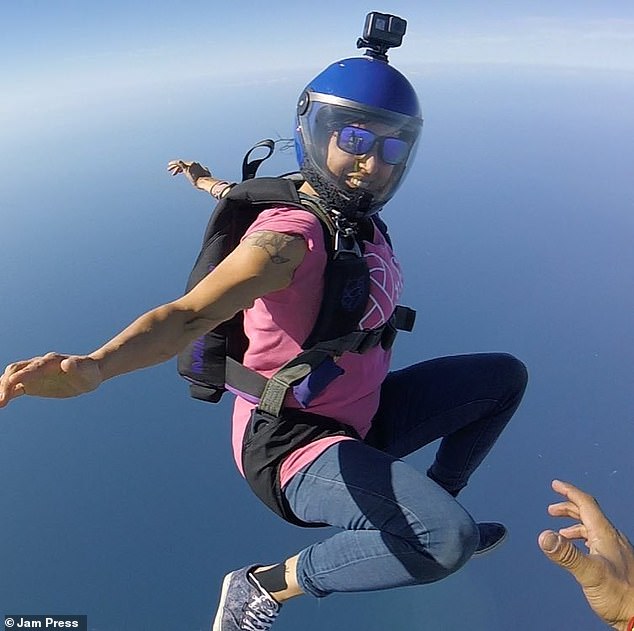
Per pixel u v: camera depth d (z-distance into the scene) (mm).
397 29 1048
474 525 953
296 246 908
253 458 1051
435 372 1229
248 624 1186
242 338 1066
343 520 980
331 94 990
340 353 1003
